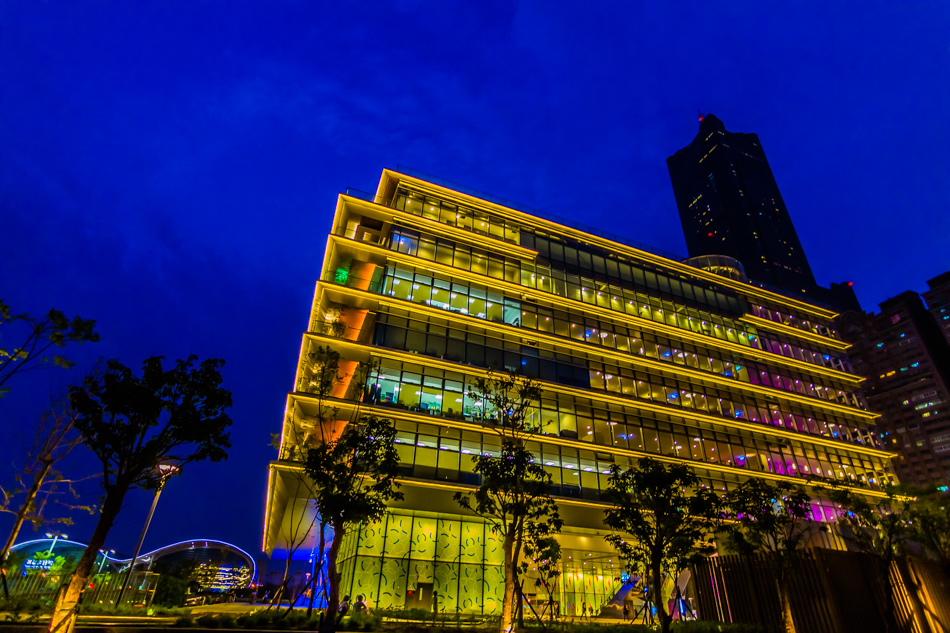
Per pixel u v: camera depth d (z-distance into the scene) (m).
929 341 128.62
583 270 49.84
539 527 22.03
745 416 49.66
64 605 10.92
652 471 20.91
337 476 19.59
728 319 56.06
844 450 52.88
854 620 20.06
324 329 36.56
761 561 22.58
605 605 33.06
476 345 40.19
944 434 116.06
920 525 24.12
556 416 40.16
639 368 46.84
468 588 31.23
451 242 44.38
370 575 29.61
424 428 34.75
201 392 13.54
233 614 21.41
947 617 22.22
